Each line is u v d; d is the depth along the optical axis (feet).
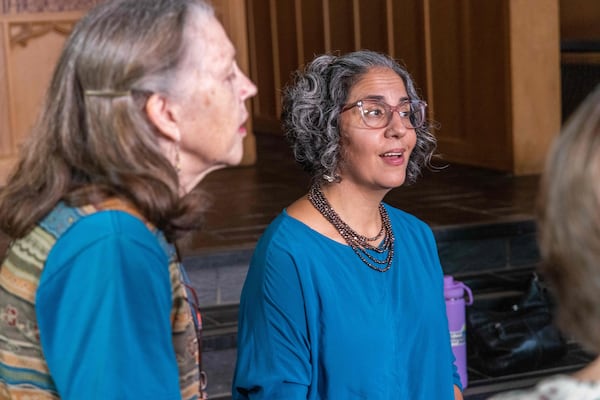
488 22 27.17
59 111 6.09
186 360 6.39
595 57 28.27
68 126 6.04
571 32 30.94
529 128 26.71
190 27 6.09
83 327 5.69
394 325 9.55
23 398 6.02
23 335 5.98
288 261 9.43
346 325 9.38
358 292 9.48
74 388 5.72
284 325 9.36
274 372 9.29
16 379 6.02
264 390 9.29
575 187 4.08
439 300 9.97
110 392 5.65
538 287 17.56
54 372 5.83
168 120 6.11
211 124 6.18
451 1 28.37
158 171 5.96
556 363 16.85
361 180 9.66
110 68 5.94
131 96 5.96
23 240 6.01
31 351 5.98
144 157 5.94
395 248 9.84
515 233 19.99
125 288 5.73
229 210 22.74
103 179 5.94
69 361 5.73
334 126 9.68
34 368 5.98
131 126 5.93
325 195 9.79
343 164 9.71
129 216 5.87
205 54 6.12
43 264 5.89
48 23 25.84
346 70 9.73
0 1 25.45
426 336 9.77
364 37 32.30
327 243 9.58
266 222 21.20
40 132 6.15
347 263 9.55
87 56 5.99
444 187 25.07
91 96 5.96
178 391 5.93
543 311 17.01
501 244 19.99
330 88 9.70
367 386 9.36
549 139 26.84
